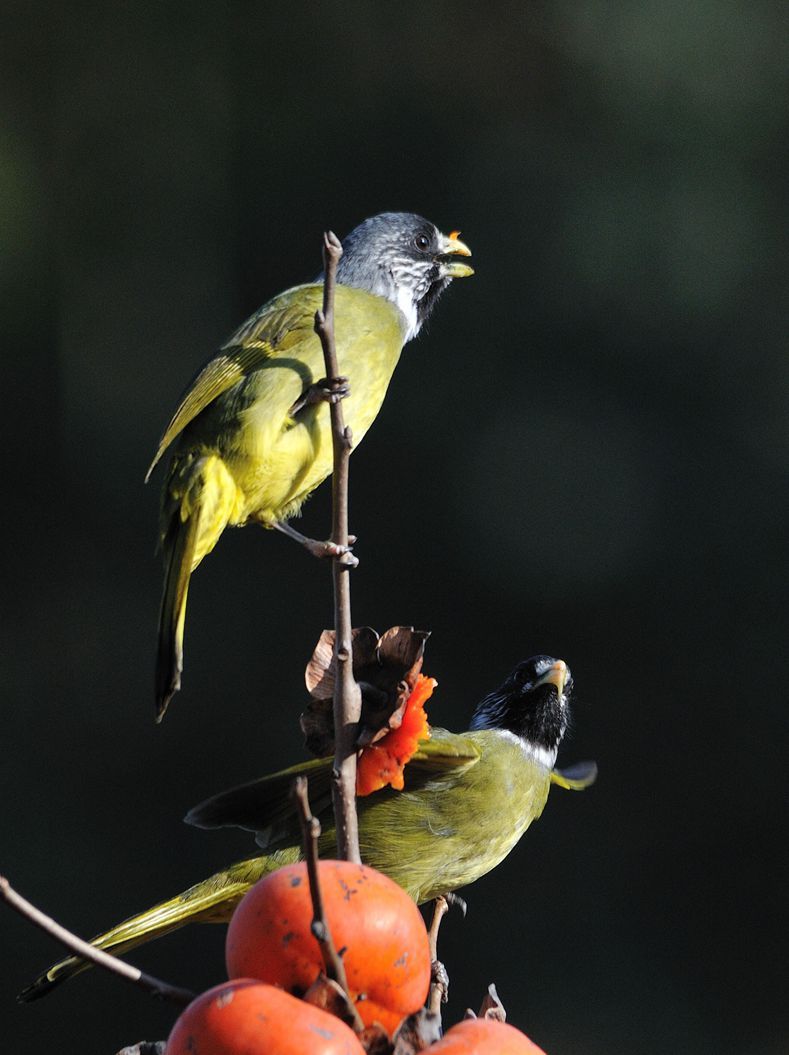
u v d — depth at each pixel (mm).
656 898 15625
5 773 17000
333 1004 3096
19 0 21828
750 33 18953
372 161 20234
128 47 21688
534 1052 3148
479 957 14719
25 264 21031
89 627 18859
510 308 18797
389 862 5625
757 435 18078
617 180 18906
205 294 21047
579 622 17875
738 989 14938
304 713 4047
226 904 5238
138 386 20828
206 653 17859
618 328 18578
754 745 16969
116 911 15695
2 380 20578
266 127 20859
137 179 21438
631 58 19125
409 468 18625
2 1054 13875
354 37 20672
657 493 18031
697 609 17672
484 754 5805
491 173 19359
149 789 17094
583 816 16281
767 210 18625
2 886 3305
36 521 19906
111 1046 13852
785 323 18328
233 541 18391
